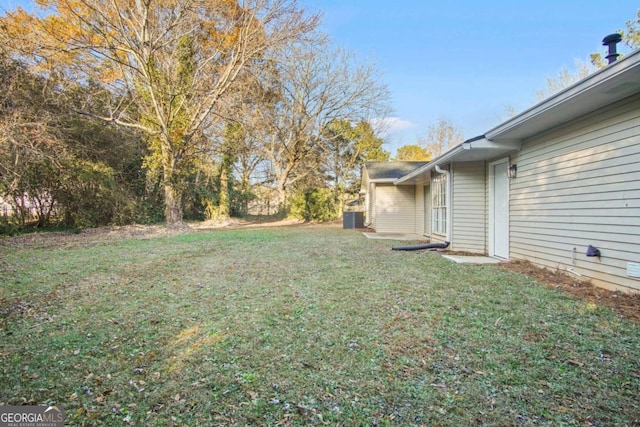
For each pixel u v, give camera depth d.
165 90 12.50
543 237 5.62
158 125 13.05
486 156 7.22
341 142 25.94
